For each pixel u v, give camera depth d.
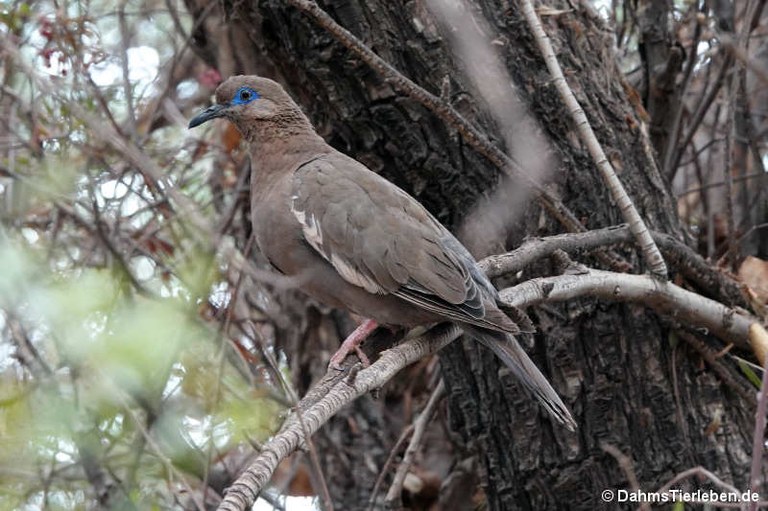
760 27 15.62
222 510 6.42
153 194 11.43
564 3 11.51
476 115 10.88
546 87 11.01
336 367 9.80
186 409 10.82
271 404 11.89
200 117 11.05
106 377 9.04
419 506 14.60
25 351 10.23
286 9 10.46
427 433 14.80
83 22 12.00
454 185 11.06
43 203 12.19
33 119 11.62
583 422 11.17
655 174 11.77
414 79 10.81
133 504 10.20
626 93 12.20
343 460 14.70
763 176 13.60
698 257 11.39
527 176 10.13
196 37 12.68
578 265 10.04
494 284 11.38
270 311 14.62
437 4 10.63
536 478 11.38
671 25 13.84
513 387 11.17
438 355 11.58
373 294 9.85
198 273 10.48
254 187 10.94
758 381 10.88
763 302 12.15
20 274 7.19
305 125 10.95
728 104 12.41
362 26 10.55
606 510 11.16
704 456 11.29
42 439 9.22
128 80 12.58
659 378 11.17
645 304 10.60
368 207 9.93
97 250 12.56
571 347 11.07
